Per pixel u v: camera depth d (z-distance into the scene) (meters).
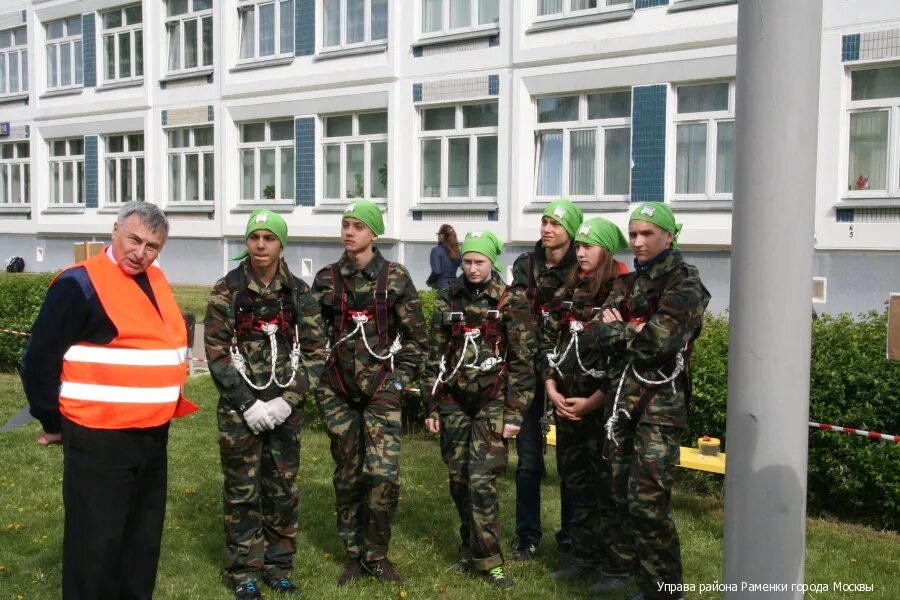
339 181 20.08
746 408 2.81
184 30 22.92
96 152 25.14
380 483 4.62
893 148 13.02
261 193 21.61
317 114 20.08
